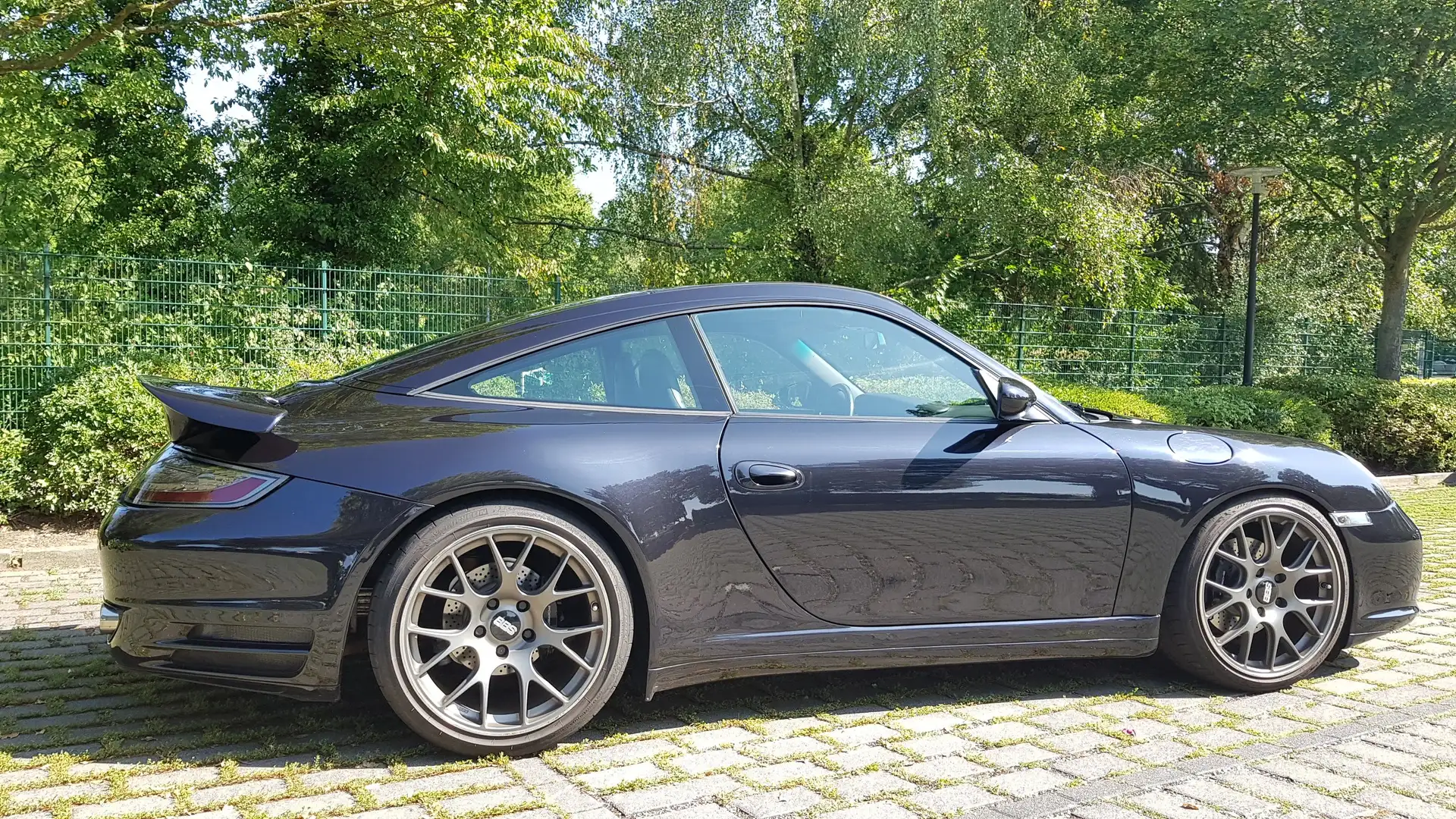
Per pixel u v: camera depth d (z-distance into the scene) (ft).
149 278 32.07
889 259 63.41
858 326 11.02
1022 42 67.05
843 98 65.67
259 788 8.50
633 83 61.52
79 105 59.52
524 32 45.44
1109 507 10.91
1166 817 8.03
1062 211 64.08
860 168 60.80
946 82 63.10
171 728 9.94
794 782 8.75
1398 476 38.04
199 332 32.89
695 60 61.11
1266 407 41.63
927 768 9.09
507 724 9.26
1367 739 9.86
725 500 9.87
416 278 37.19
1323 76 47.16
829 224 59.41
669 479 9.73
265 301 34.04
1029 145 72.02
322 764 9.02
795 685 11.63
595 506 9.37
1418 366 83.35
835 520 10.14
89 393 24.57
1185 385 58.54
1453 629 14.43
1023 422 11.12
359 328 36.09
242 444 9.26
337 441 9.25
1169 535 11.12
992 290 71.15
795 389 10.65
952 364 11.19
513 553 9.46
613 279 69.87
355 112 60.90
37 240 56.85
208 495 8.96
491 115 59.88
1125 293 68.64
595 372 10.17
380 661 8.90
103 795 8.31
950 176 65.72
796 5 61.82
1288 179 62.28
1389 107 46.26
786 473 10.02
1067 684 11.73
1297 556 11.79
